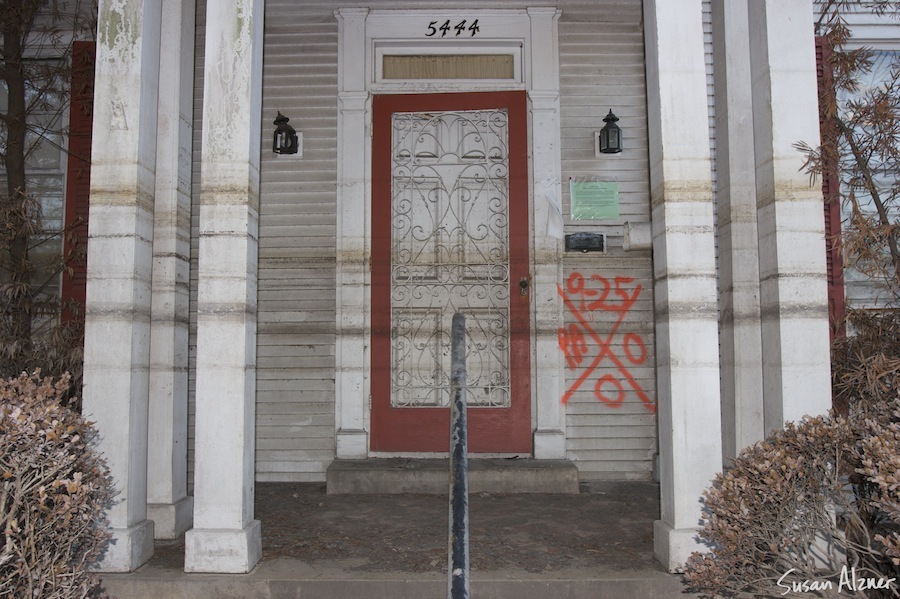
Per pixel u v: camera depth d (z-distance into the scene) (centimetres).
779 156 419
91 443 397
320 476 619
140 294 423
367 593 380
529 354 621
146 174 434
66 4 623
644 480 616
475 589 381
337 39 643
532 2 639
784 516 330
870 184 452
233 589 381
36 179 636
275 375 625
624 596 380
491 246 634
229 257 408
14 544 288
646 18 440
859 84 552
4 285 559
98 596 346
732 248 474
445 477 576
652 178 432
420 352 627
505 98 639
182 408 486
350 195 632
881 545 341
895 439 298
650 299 626
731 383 473
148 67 435
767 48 425
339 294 625
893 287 521
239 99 417
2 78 625
